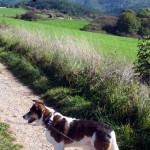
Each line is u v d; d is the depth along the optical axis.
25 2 102.69
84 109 10.79
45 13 81.38
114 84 11.09
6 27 29.97
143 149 8.49
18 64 17.81
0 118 10.88
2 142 9.04
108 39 35.12
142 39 11.48
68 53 15.17
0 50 21.55
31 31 23.86
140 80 11.21
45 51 17.06
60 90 12.95
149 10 58.56
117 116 9.88
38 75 15.27
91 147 7.97
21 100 13.04
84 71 13.30
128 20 54.94
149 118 9.20
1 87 14.64
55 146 7.71
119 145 8.61
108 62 12.76
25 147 9.02
